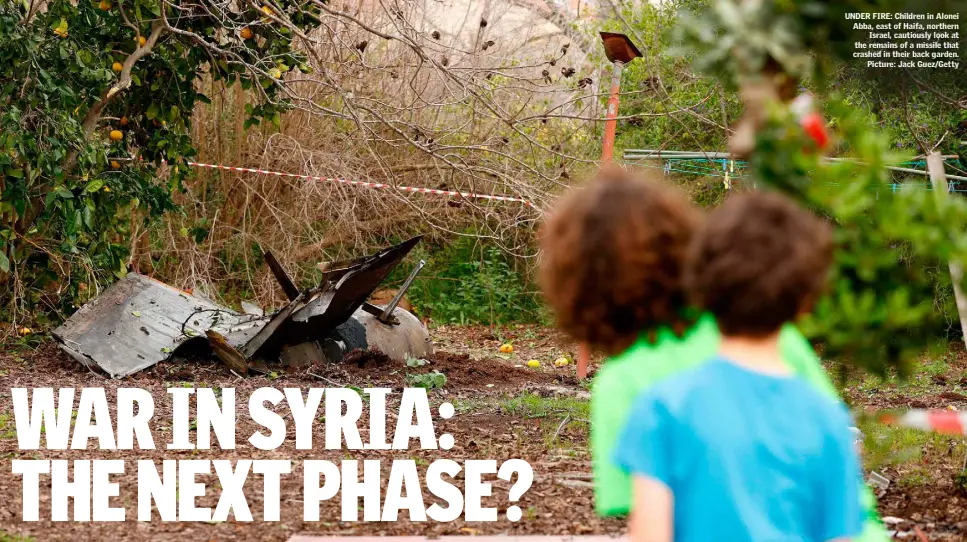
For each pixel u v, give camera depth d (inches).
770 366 98.0
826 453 95.4
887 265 160.7
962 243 137.2
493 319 783.1
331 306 427.5
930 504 238.4
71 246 473.7
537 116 480.1
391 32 719.7
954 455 296.0
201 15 491.2
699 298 100.3
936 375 503.5
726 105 640.4
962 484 247.4
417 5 674.2
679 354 112.5
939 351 176.2
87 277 513.3
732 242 97.5
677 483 94.0
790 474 93.9
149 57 513.0
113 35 499.8
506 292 777.6
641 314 109.3
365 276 422.0
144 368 429.1
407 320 494.0
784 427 94.7
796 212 99.0
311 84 732.0
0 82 468.1
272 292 740.7
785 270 95.7
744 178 538.3
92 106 499.2
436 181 754.2
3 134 450.3
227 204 771.4
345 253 783.1
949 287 463.8
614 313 109.0
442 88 715.4
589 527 222.1
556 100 769.6
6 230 471.8
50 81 460.1
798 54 140.6
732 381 95.7
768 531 91.5
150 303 464.1
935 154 171.5
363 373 442.0
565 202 111.3
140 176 517.7
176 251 722.8
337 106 745.0
